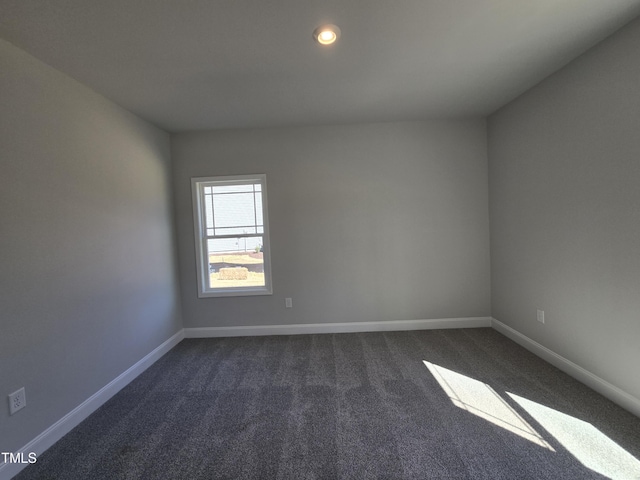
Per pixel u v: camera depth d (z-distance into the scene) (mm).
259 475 1581
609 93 1995
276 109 3002
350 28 1792
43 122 1935
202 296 3668
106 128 2523
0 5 1460
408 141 3564
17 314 1724
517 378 2439
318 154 3584
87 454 1786
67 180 2102
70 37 1741
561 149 2434
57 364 1962
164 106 2771
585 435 1780
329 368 2738
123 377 2574
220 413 2129
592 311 2215
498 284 3447
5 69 1714
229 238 3711
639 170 1834
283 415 2076
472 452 1683
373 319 3668
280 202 3615
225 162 3598
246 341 3482
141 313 2887
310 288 3658
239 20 1672
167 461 1705
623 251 1961
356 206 3609
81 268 2193
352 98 2822
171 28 1716
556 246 2541
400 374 2578
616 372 2051
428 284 3643
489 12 1697
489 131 3471
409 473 1558
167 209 3443
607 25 1855
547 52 2146
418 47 2023
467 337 3342
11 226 1709
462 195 3586
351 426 1936
